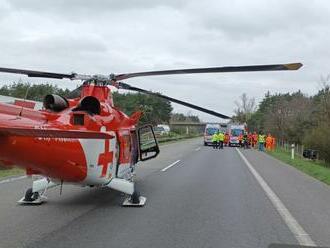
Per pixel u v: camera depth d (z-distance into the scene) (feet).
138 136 43.55
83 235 27.27
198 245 25.62
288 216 34.12
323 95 158.81
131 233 27.94
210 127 180.45
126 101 197.26
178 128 412.36
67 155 29.81
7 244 25.21
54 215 32.78
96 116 33.06
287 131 203.21
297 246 25.90
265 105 392.06
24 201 36.65
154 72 36.14
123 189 35.86
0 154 26.02
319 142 129.29
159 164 81.46
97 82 36.58
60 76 36.45
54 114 30.07
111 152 34.47
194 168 73.72
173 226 30.04
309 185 54.60
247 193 45.73
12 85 145.89
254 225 30.91
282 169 77.10
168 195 43.29
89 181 33.09
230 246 25.57
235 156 111.45
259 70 33.81
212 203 39.24
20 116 26.86
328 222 32.45
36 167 28.78
